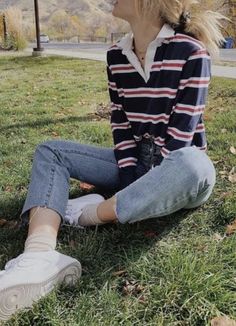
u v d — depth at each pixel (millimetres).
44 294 2000
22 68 12977
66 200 2359
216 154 3912
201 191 2426
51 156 2525
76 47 29609
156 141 2482
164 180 2195
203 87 2330
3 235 2627
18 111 6328
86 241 2469
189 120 2326
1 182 3430
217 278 2113
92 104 6797
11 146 4391
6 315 1913
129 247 2453
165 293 2039
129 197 2266
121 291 2121
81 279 2154
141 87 2455
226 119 5109
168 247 2434
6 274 1937
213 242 2488
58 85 9148
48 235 2154
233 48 21109
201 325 1901
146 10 2311
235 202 2877
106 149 2758
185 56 2291
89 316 1941
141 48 2426
